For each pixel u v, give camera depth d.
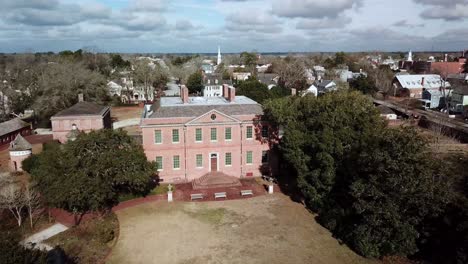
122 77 137.25
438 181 30.67
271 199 47.06
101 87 108.44
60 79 93.38
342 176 39.34
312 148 42.50
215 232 38.47
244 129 53.00
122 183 42.75
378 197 32.28
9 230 37.31
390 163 30.95
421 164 30.77
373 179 32.38
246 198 47.28
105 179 41.31
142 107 119.81
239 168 54.19
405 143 31.33
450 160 43.69
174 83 160.75
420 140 31.48
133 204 45.22
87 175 40.31
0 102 88.75
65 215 41.84
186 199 46.81
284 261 33.16
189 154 51.94
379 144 33.81
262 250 35.00
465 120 84.19
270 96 87.56
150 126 49.75
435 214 30.34
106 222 40.03
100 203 41.88
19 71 108.94
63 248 34.69
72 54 177.88
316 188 42.03
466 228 28.67
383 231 32.41
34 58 157.38
